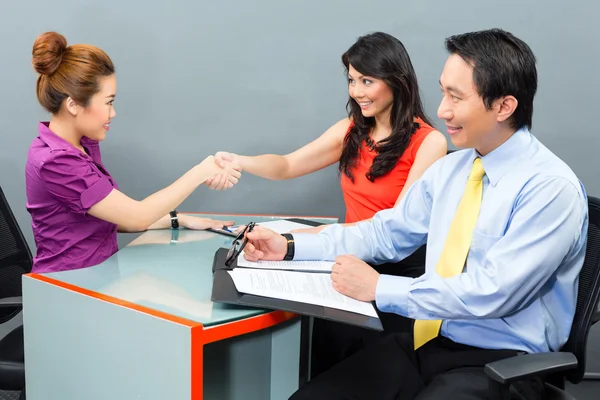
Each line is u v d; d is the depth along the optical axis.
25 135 2.70
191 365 1.15
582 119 2.66
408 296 1.30
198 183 1.88
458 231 1.35
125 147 2.75
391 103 2.00
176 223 2.01
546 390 1.27
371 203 2.08
